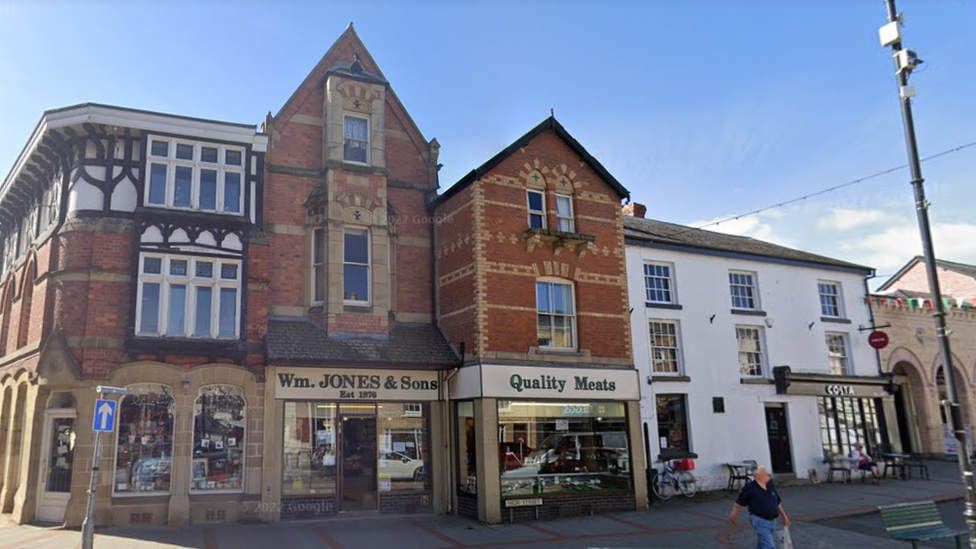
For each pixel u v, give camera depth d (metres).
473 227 16.77
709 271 21.72
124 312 14.45
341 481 15.58
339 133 17.42
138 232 14.74
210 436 14.75
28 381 15.23
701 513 16.62
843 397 22.95
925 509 11.64
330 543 12.80
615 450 17.28
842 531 14.62
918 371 25.12
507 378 16.00
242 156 16.20
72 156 15.35
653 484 18.45
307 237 17.02
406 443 16.50
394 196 18.34
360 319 16.67
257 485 14.73
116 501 13.81
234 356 15.03
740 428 20.77
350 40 18.86
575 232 18.19
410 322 17.72
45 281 14.98
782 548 12.88
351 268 17.09
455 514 16.28
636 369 18.08
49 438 14.62
